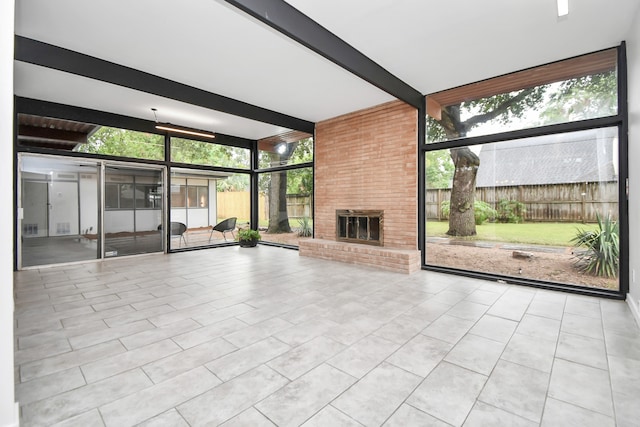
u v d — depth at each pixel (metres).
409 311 3.11
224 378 1.94
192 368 2.06
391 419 1.57
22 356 2.21
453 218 4.95
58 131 5.52
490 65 3.94
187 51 3.55
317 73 4.15
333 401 1.71
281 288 3.96
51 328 2.71
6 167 1.35
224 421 1.56
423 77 4.31
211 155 7.70
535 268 4.23
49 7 2.73
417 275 4.63
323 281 4.30
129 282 4.30
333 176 6.25
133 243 6.43
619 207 3.45
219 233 9.51
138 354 2.25
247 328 2.71
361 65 3.62
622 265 3.43
